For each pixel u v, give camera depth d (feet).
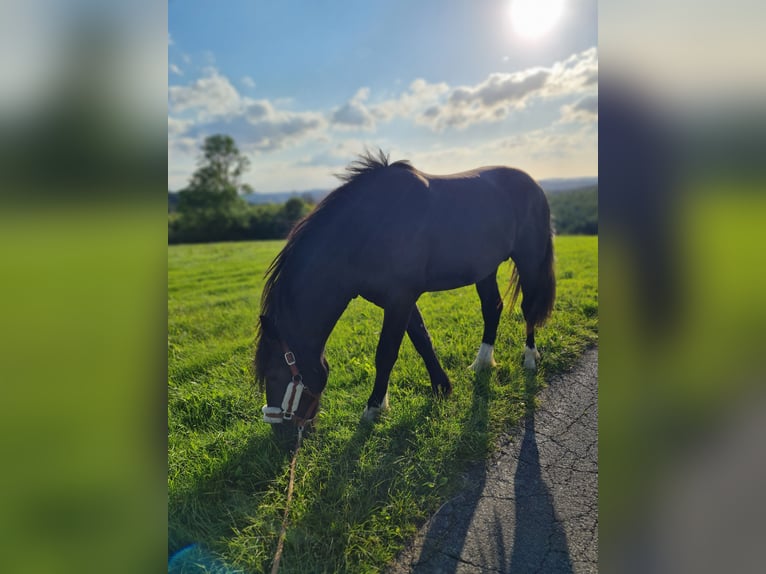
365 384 11.43
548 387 11.34
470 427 9.33
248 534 6.90
